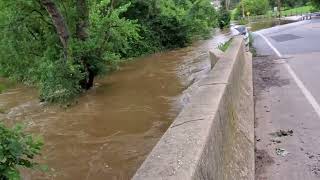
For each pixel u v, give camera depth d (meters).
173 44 38.19
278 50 18.95
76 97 17.06
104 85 19.48
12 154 3.47
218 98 4.81
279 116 7.92
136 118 12.85
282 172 5.37
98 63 18.58
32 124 13.44
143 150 9.93
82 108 15.09
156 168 2.82
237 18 100.50
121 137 11.09
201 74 18.80
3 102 18.17
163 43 37.38
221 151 4.20
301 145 6.23
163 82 18.69
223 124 4.70
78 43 17.91
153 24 36.75
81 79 17.56
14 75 19.86
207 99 4.80
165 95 15.71
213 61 13.41
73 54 17.73
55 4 16.92
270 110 8.45
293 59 15.51
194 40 43.97
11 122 13.88
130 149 10.08
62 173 8.90
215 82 5.82
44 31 18.75
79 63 17.91
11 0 18.09
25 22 18.31
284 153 5.98
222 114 4.71
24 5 18.08
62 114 14.55
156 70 23.00
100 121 12.95
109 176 8.67
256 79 12.16
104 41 18.64
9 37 18.41
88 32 18.73
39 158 9.78
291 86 10.60
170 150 3.14
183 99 14.48
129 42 29.66
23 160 3.66
